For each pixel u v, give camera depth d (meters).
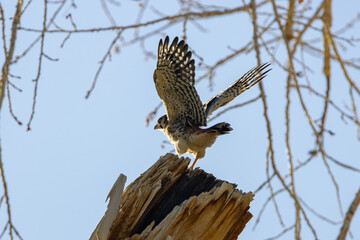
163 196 9.91
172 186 10.00
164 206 9.85
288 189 10.41
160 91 13.27
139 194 9.66
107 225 9.27
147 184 9.84
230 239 9.77
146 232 9.43
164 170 10.00
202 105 13.13
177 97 13.33
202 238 9.43
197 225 9.41
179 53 12.69
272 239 10.41
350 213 8.55
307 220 10.02
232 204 9.57
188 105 13.39
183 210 9.34
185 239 9.34
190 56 12.71
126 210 9.62
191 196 9.91
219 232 9.55
